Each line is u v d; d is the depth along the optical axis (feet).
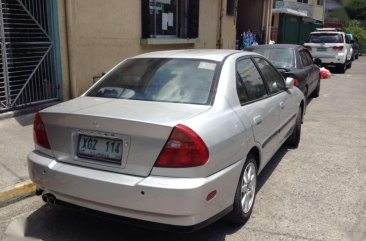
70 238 11.43
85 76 25.95
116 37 28.07
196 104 11.19
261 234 11.77
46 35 23.45
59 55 24.17
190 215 9.43
